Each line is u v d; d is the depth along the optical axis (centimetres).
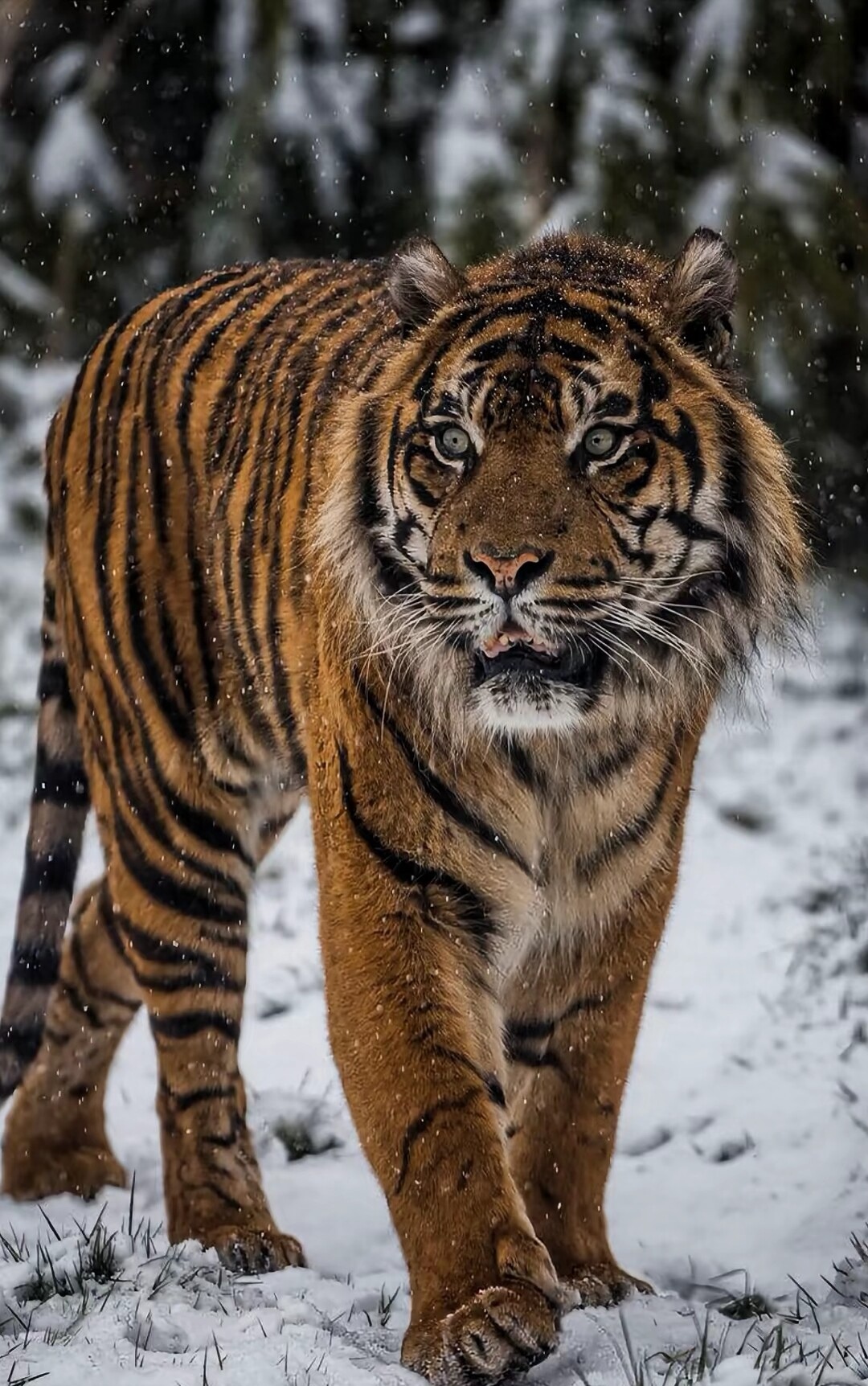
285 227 2516
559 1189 939
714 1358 822
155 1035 1066
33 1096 1142
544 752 898
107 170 2517
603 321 881
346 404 941
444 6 2508
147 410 1116
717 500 882
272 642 1011
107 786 1108
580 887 922
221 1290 912
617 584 857
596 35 2334
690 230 2264
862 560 2403
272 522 1010
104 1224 1048
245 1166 1053
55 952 1156
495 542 837
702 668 902
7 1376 745
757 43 2300
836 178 2289
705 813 1930
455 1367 777
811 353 2306
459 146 2316
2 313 2636
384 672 880
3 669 2248
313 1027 1402
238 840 1080
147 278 2588
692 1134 1209
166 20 2555
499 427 858
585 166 2255
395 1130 831
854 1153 1140
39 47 2661
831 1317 869
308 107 2417
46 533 1212
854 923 1523
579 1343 834
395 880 871
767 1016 1398
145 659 1084
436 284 925
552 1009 941
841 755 2089
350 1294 920
